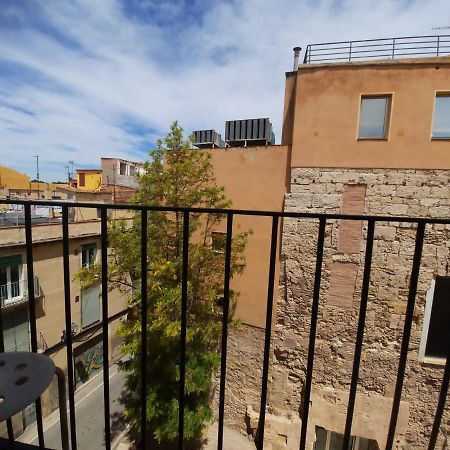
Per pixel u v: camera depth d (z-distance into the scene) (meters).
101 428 9.19
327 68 7.02
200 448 7.95
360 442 7.74
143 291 1.40
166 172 6.54
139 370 6.27
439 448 7.13
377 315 7.11
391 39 6.91
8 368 1.17
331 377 7.56
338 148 7.08
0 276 8.45
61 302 10.16
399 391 1.28
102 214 1.32
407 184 6.70
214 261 6.66
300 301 7.64
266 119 9.85
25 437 8.88
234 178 8.26
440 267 6.65
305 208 7.42
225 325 1.38
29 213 1.38
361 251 7.08
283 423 7.83
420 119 6.54
